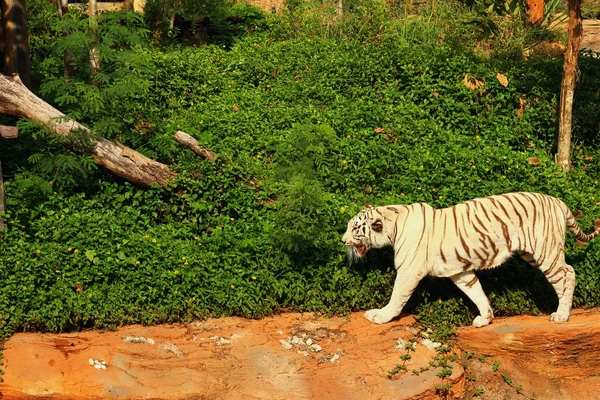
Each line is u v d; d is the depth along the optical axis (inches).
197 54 550.0
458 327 340.2
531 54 597.3
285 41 583.2
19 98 383.2
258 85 527.8
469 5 637.3
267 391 301.7
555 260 335.9
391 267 355.9
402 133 462.0
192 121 451.8
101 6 634.2
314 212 365.1
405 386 306.8
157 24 604.1
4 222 355.3
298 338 325.7
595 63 546.6
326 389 304.5
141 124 425.7
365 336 329.1
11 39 476.1
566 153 459.5
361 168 418.6
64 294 323.9
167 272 338.3
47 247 342.3
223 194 392.5
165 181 395.2
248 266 353.4
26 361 294.4
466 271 336.5
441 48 542.0
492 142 468.8
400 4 653.3
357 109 476.1
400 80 518.3
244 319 338.3
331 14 614.5
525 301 351.3
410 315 342.6
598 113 493.0
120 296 329.4
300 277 350.3
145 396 293.1
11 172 403.2
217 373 305.4
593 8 706.2
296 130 435.8
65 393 288.8
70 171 388.2
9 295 319.6
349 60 526.3
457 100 501.7
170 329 327.3
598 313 350.6
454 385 313.7
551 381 332.8
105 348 307.3
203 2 610.9
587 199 418.3
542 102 496.7
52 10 591.5
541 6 631.2
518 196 338.0
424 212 338.0
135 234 360.8
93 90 393.7
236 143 435.5
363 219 341.4
